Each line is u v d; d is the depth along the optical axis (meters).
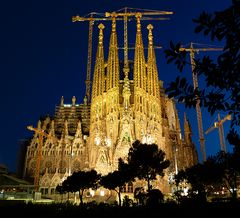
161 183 105.81
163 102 146.12
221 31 6.74
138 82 128.12
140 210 34.22
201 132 140.00
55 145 131.88
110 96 127.62
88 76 173.75
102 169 110.94
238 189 65.88
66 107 157.12
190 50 162.00
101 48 142.62
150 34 146.88
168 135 136.88
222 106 7.48
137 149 55.81
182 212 29.34
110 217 33.19
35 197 95.62
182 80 7.59
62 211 37.62
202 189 61.75
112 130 120.81
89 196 104.31
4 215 34.66
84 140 134.62
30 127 122.44
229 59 6.93
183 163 135.75
